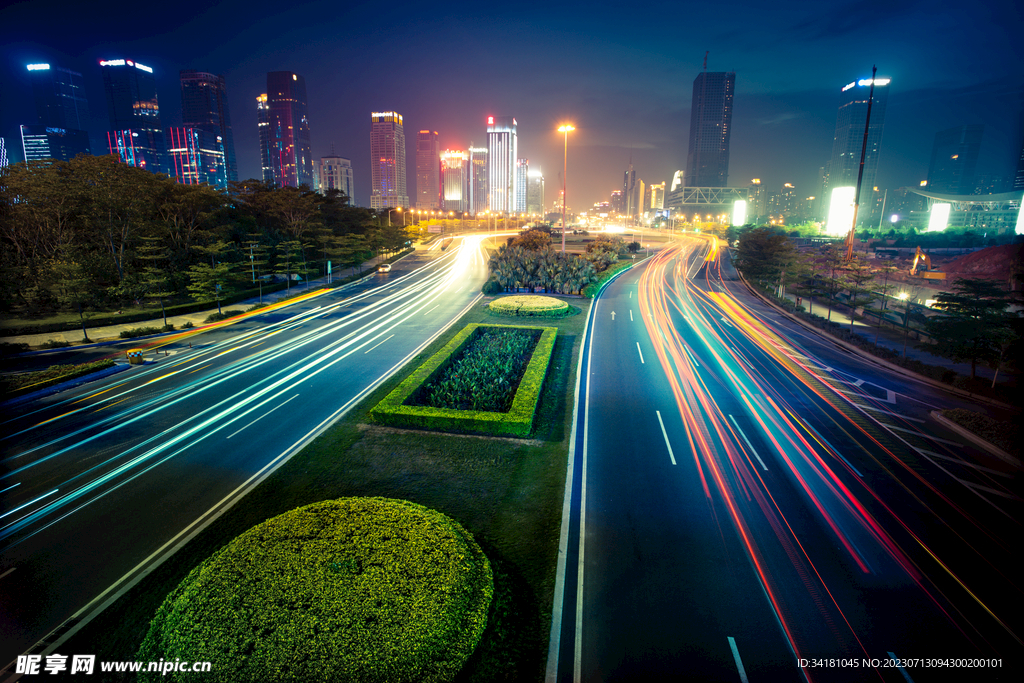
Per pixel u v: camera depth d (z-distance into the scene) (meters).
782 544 13.93
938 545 13.91
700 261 89.06
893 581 12.55
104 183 47.56
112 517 15.21
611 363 30.34
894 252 101.06
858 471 17.94
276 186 75.62
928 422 22.27
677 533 14.41
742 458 18.83
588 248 89.75
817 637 10.92
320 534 12.99
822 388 26.55
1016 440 19.11
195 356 32.44
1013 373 25.27
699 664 10.27
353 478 17.17
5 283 43.41
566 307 44.41
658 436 20.59
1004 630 11.09
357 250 76.94
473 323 37.97
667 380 27.38
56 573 12.87
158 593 12.17
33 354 33.16
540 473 17.55
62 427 21.59
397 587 11.15
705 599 11.97
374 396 24.62
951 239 113.25
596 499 16.08
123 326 40.94
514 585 12.34
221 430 21.20
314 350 33.66
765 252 58.84
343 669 9.19
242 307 49.28
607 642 10.78
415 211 184.50
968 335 26.20
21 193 45.91
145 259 49.38
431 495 16.16
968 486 16.97
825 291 46.50
